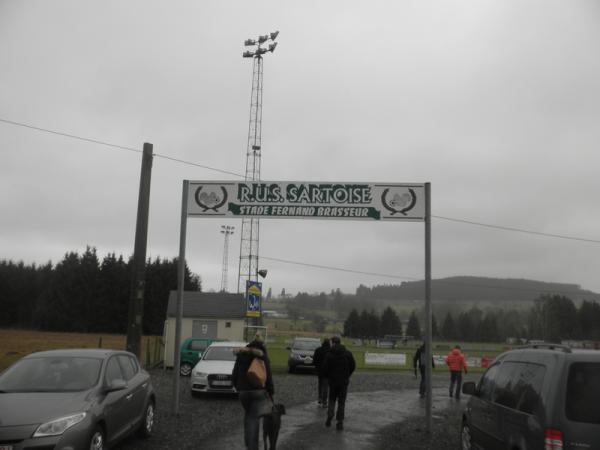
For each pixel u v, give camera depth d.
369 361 35.03
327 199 12.37
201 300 32.25
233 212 12.59
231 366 16.30
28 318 85.06
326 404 14.58
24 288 85.88
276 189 12.55
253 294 26.95
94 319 75.25
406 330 102.50
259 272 28.38
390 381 24.66
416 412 14.45
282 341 44.06
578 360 5.70
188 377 22.94
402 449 9.39
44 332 69.44
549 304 74.81
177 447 9.11
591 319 73.00
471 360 37.38
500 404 6.97
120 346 39.75
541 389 5.86
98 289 76.19
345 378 11.27
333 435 10.48
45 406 7.10
